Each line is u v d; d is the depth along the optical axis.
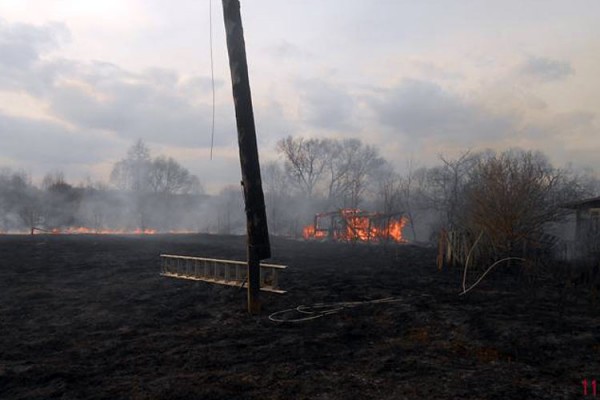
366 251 28.69
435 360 6.87
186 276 15.27
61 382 6.04
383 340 8.11
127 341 8.13
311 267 19.47
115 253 23.08
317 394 5.52
